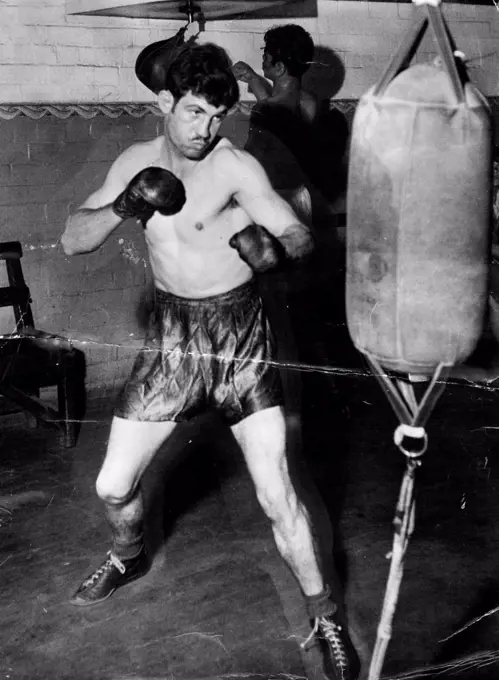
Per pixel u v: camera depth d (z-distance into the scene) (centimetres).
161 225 216
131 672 224
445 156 125
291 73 431
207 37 460
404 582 266
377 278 132
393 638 235
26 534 305
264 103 439
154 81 279
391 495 334
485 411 423
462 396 444
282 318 473
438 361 135
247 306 223
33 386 386
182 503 329
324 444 389
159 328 226
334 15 499
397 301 131
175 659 229
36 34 417
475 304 133
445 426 404
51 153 430
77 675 224
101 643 238
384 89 129
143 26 444
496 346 456
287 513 215
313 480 348
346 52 507
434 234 128
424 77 128
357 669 215
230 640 237
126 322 466
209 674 222
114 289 459
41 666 228
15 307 417
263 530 306
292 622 246
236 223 217
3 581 272
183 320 223
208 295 221
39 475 360
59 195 436
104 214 215
